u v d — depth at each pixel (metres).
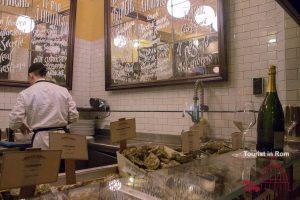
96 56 3.20
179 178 0.75
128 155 0.88
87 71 3.25
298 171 1.19
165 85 2.38
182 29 2.26
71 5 3.03
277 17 1.75
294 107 1.44
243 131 1.24
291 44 1.62
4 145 2.02
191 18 2.20
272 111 1.13
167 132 2.40
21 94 1.96
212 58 2.06
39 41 2.79
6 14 2.57
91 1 3.28
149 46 2.52
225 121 2.01
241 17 1.96
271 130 1.12
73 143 0.75
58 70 2.94
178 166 0.89
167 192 0.64
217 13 2.02
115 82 2.86
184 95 2.27
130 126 0.96
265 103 1.16
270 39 1.81
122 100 2.84
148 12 2.53
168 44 2.36
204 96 2.14
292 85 1.61
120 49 2.80
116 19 2.85
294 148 1.22
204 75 2.10
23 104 1.94
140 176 0.77
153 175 0.78
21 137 2.17
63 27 2.98
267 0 1.83
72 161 0.75
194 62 2.17
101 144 2.31
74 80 3.12
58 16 2.93
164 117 2.43
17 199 0.58
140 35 2.61
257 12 1.88
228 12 2.04
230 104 2.00
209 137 2.05
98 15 3.19
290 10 1.15
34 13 2.75
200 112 2.02
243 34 1.95
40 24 2.79
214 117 2.07
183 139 1.03
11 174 0.54
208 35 2.08
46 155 0.60
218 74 2.02
